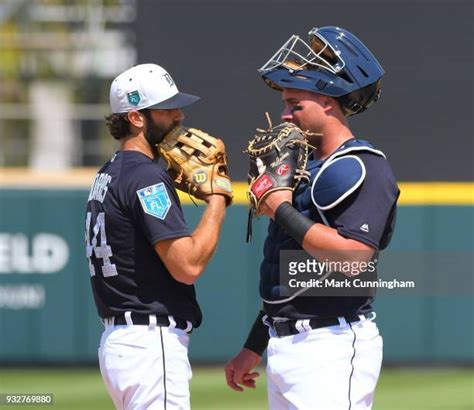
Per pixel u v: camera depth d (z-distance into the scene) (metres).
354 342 13.36
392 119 27.45
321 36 13.64
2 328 28.23
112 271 14.02
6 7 33.84
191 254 13.70
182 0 27.34
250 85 27.38
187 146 14.20
